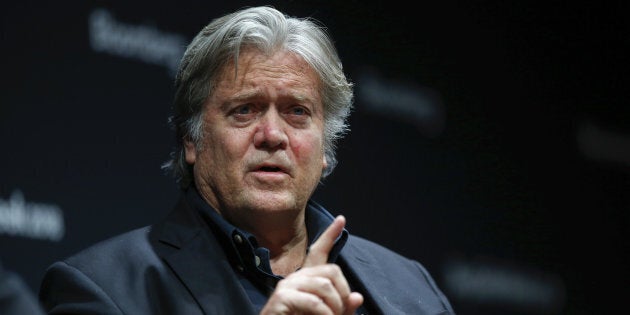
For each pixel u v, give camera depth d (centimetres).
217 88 590
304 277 479
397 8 1098
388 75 1077
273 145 573
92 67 859
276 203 572
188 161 612
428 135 1105
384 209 1051
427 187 1094
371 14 1070
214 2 952
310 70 597
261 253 573
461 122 1141
